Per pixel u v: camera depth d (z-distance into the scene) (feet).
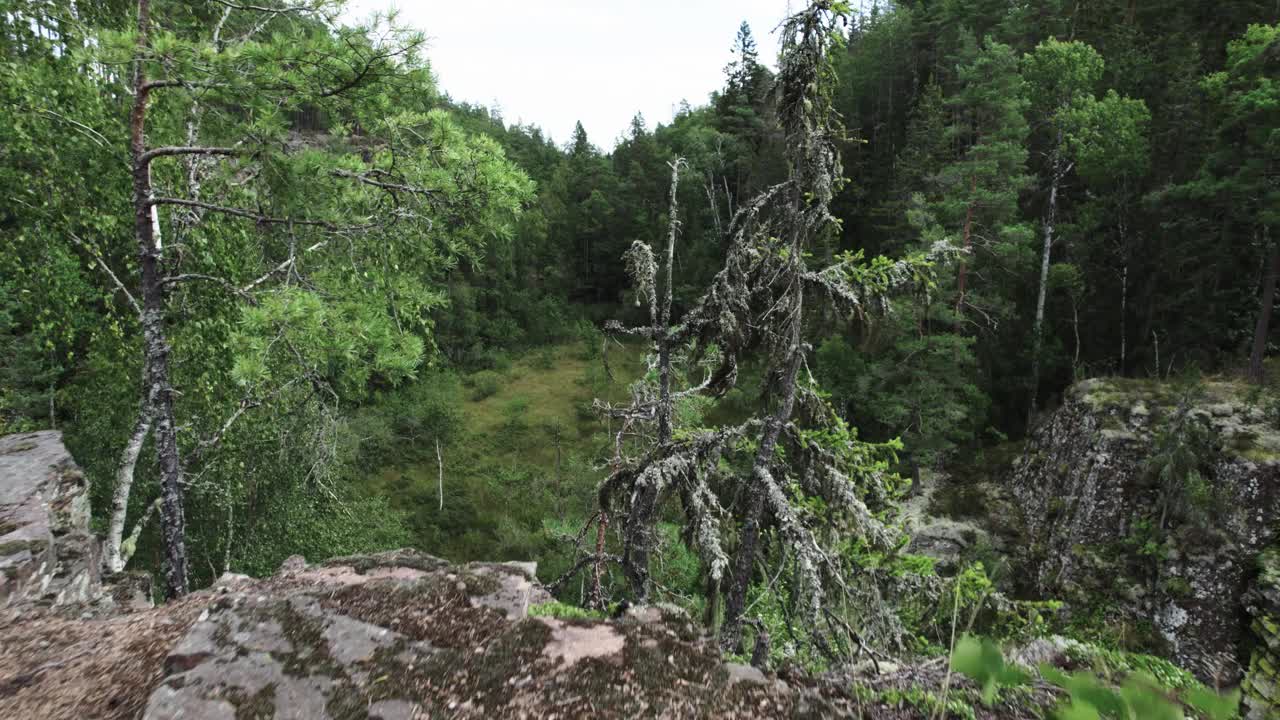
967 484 82.69
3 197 28.12
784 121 21.83
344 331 22.39
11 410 48.93
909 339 73.26
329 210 24.30
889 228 94.79
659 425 33.63
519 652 9.64
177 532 23.70
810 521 22.76
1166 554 55.77
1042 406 88.99
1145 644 53.47
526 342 174.50
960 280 74.74
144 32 20.84
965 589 14.57
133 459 29.63
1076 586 60.49
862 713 8.68
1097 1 114.32
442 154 25.89
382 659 9.36
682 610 11.32
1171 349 78.69
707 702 8.59
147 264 22.74
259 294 22.90
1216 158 65.51
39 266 29.55
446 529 84.84
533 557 72.43
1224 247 73.61
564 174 239.50
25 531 18.98
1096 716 3.00
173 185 30.27
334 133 24.88
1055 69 91.56
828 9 19.83
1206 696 2.96
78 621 14.94
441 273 31.30
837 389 82.58
